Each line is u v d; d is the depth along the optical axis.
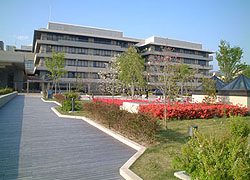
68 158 6.17
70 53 59.91
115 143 7.81
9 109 17.02
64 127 10.53
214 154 3.72
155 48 65.38
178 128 9.60
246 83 15.36
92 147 7.29
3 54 40.62
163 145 7.10
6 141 7.77
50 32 57.66
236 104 14.57
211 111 12.52
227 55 24.36
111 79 37.53
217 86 17.61
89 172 5.23
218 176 3.43
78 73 60.16
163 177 4.79
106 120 10.35
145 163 5.59
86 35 61.22
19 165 5.56
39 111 16.20
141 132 7.62
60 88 57.31
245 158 3.64
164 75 12.64
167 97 13.00
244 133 6.46
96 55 62.69
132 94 26.41
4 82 51.31
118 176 5.03
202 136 4.35
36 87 60.75
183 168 4.39
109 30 66.81
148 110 11.80
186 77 29.38
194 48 73.31
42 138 8.34
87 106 13.73
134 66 25.75
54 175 5.01
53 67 38.44
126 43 67.19
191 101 18.81
